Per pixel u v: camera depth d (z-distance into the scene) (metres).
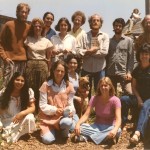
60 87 5.38
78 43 6.23
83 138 5.24
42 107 5.28
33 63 5.71
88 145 5.17
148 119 5.18
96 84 6.24
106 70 6.24
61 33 6.09
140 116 5.16
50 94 5.35
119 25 6.09
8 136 5.19
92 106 5.34
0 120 5.31
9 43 5.74
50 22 6.44
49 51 5.87
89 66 6.18
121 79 6.12
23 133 5.26
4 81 5.84
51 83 5.36
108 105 5.27
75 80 5.87
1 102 5.31
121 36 6.17
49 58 5.90
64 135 5.28
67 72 5.42
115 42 6.17
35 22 5.73
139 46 5.88
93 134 5.23
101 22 6.17
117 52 6.14
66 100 5.38
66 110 5.23
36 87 5.73
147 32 5.83
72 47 6.07
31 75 5.70
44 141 5.18
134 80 5.57
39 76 5.71
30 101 5.33
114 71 6.15
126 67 6.16
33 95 5.36
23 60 5.75
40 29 5.77
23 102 5.37
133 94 5.60
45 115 5.33
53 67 5.35
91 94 6.65
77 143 5.23
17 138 5.21
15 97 5.37
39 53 5.77
